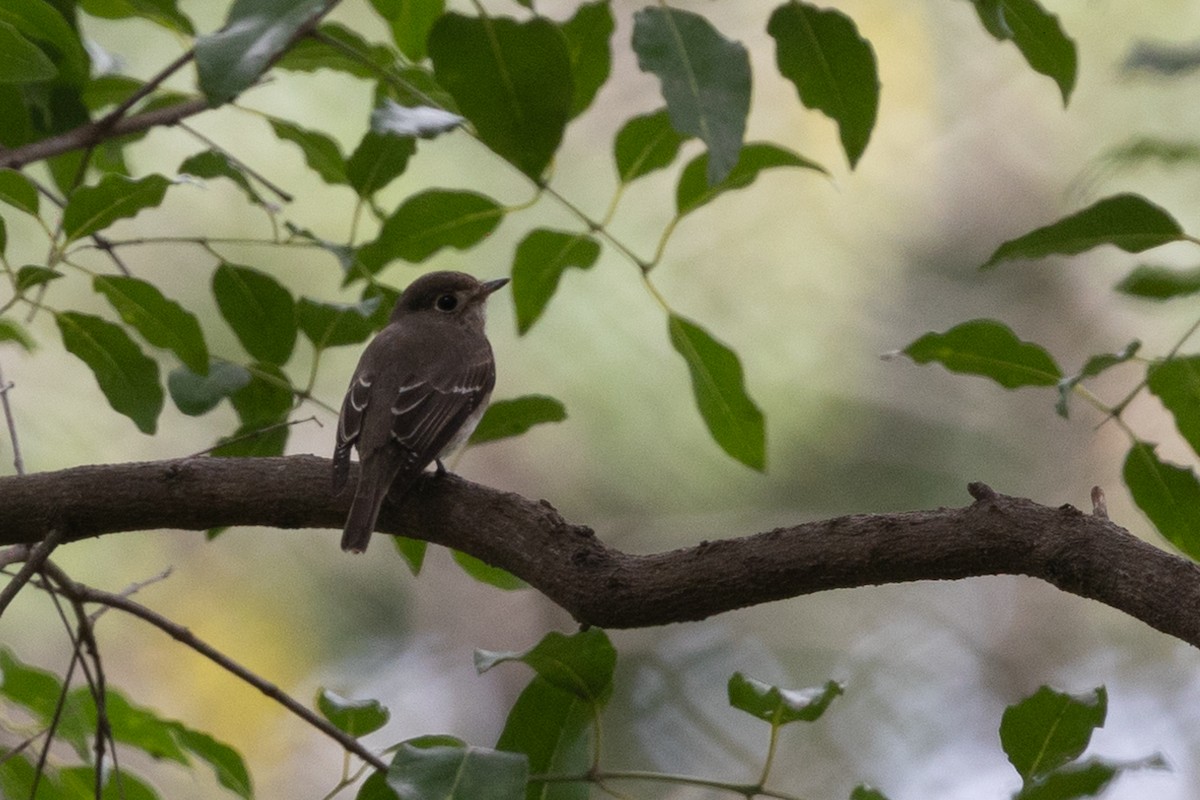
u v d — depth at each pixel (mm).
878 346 13984
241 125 12188
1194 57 8219
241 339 6586
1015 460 14500
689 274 13523
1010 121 14859
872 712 14469
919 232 14680
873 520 4852
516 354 12844
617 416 12945
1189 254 12828
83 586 5418
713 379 6445
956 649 14977
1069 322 15078
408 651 14398
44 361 11750
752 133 14484
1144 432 14938
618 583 5098
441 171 12859
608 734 13727
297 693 13703
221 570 13727
